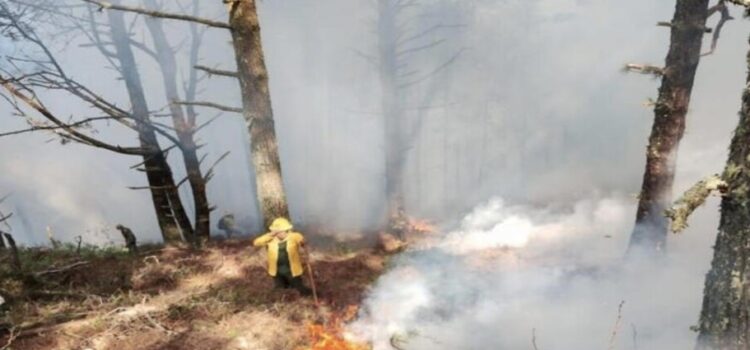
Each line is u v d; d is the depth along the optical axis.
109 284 7.96
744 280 3.26
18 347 5.96
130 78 9.84
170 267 8.69
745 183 3.12
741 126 3.21
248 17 6.91
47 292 7.17
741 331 3.32
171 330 6.55
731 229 3.32
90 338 6.23
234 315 7.07
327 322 7.11
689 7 6.77
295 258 7.61
